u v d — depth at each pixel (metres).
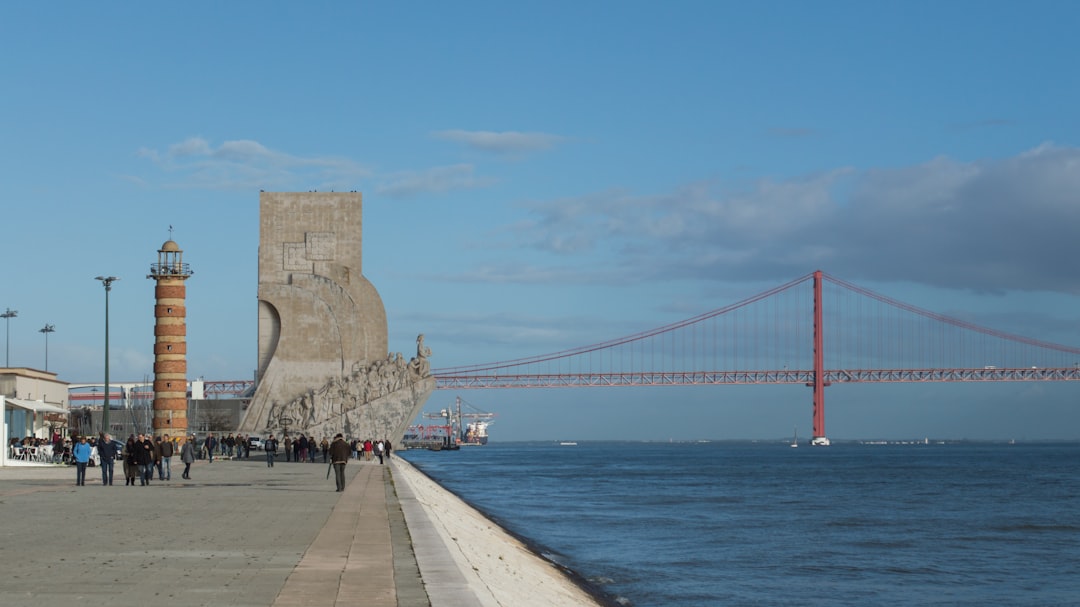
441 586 18.31
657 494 91.12
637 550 48.31
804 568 44.00
